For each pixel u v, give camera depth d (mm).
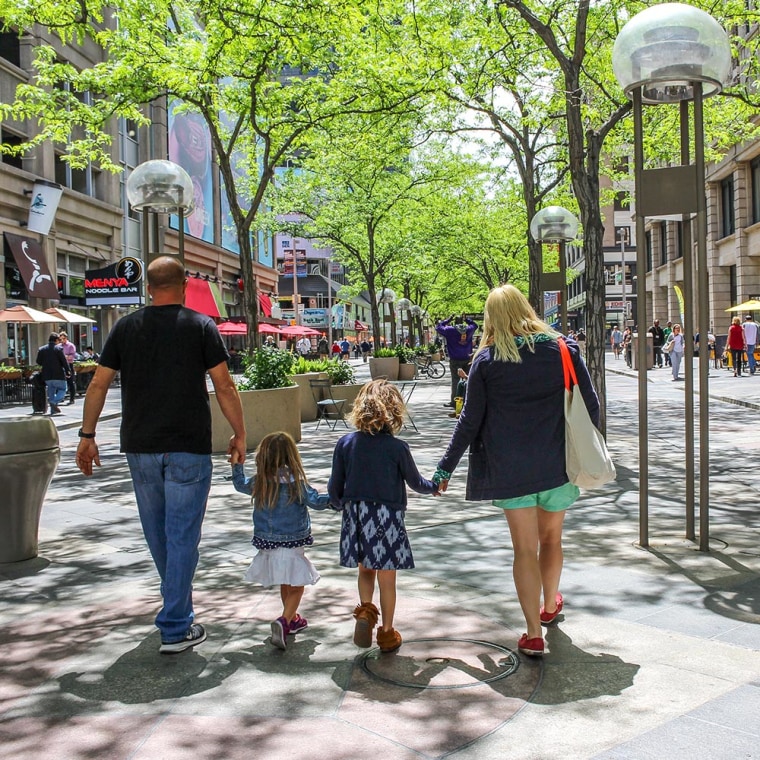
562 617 4680
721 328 44000
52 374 20266
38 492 6398
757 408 17359
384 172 29172
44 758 3219
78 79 14438
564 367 4113
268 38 13305
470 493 4195
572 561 5887
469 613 4789
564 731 3309
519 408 4086
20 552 6352
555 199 23266
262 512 4461
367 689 3773
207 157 47125
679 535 6602
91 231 34250
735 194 40938
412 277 46438
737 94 14648
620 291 78938
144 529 4484
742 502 7930
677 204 6098
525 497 4098
